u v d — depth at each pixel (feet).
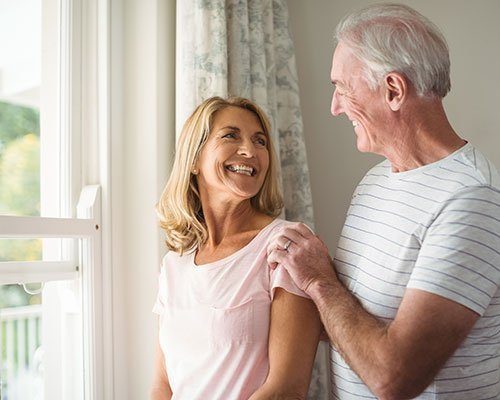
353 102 3.94
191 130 4.90
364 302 3.92
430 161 3.83
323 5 7.44
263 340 4.28
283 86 6.66
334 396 4.34
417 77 3.68
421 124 3.78
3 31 5.41
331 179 7.34
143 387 5.86
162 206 5.22
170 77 6.17
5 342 5.47
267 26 6.47
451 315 3.31
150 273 5.85
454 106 7.10
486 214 3.40
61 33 5.85
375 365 3.47
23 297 5.59
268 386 3.96
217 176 4.66
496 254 3.38
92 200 5.70
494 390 3.76
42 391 5.73
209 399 4.29
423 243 3.57
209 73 5.74
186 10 5.76
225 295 4.40
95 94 5.90
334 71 4.07
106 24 5.88
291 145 6.56
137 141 6.00
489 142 7.00
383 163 4.47
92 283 5.65
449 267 3.35
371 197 4.22
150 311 5.85
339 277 4.27
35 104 5.67
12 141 5.46
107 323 5.74
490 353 3.71
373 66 3.78
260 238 4.58
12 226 4.83
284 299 4.18
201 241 4.97
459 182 3.57
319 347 6.11
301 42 7.43
